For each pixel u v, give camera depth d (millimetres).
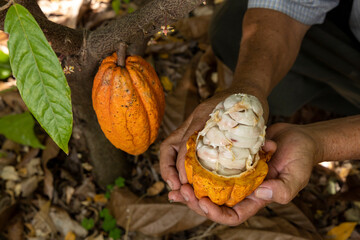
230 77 1170
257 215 964
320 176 1120
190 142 573
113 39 514
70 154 1087
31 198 1020
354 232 1018
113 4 1196
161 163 670
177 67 1299
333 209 1062
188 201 610
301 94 1074
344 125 685
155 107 549
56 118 393
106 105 527
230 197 556
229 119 502
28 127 973
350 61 923
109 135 562
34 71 380
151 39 682
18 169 1049
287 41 837
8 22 370
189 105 1134
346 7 977
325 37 934
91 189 1060
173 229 949
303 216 947
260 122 508
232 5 1047
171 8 470
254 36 823
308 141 629
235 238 934
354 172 1128
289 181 604
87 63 583
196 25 1312
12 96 1062
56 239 980
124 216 971
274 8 822
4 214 955
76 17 1197
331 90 1113
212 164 541
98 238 986
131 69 525
